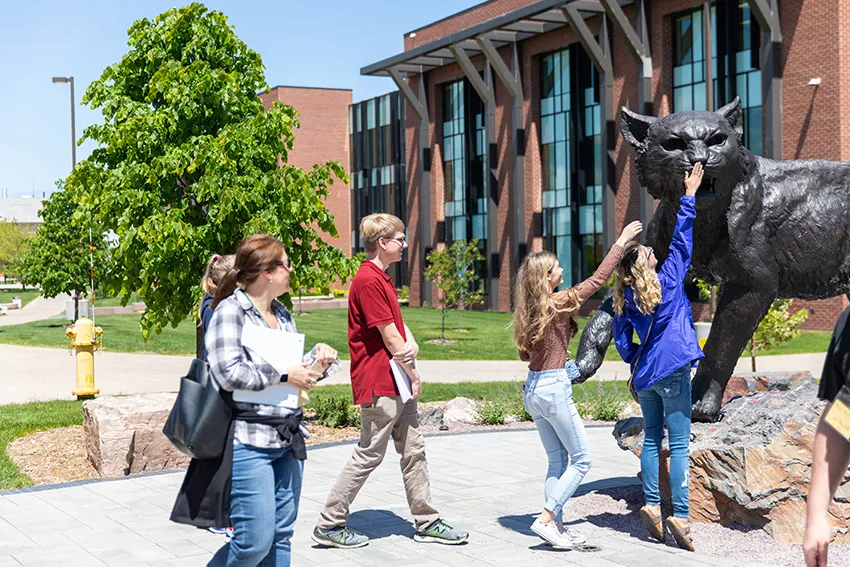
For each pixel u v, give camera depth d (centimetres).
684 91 3000
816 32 2584
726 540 595
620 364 2088
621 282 560
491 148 3909
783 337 1510
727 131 594
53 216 3158
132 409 874
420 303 4506
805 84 2619
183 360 2131
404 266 4731
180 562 562
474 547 589
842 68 2538
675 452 562
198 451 392
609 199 3250
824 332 2597
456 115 4278
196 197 1009
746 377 1119
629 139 630
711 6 2892
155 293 1054
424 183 4406
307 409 1267
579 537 581
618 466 860
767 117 2669
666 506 650
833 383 261
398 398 580
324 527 592
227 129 1002
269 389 405
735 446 608
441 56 4019
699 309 2873
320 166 1097
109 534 629
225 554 416
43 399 1459
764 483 594
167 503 723
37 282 3209
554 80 3641
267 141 1055
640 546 584
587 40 3172
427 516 601
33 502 730
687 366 557
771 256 645
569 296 559
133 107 1016
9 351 2330
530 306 559
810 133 2611
